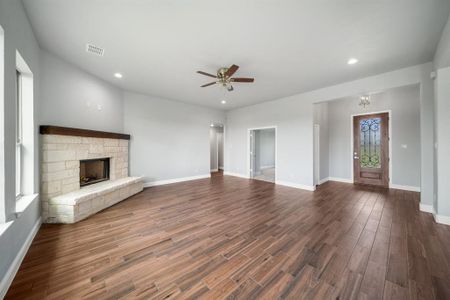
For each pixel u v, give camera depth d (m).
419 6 1.82
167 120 5.50
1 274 1.39
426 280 1.56
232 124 7.05
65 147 2.96
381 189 4.81
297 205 3.56
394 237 2.30
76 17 2.02
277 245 2.13
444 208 2.68
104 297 1.38
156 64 3.14
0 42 1.48
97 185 3.58
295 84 4.08
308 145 4.76
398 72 3.29
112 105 4.18
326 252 1.99
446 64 2.47
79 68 3.30
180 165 5.88
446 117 2.65
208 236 2.35
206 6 1.85
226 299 1.37
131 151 4.74
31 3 1.83
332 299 1.37
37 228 2.43
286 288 1.48
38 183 2.55
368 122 5.38
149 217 2.96
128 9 1.90
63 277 1.59
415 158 4.61
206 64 3.12
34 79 2.37
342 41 2.45
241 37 2.37
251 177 6.52
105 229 2.53
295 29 2.20
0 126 1.50
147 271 1.68
